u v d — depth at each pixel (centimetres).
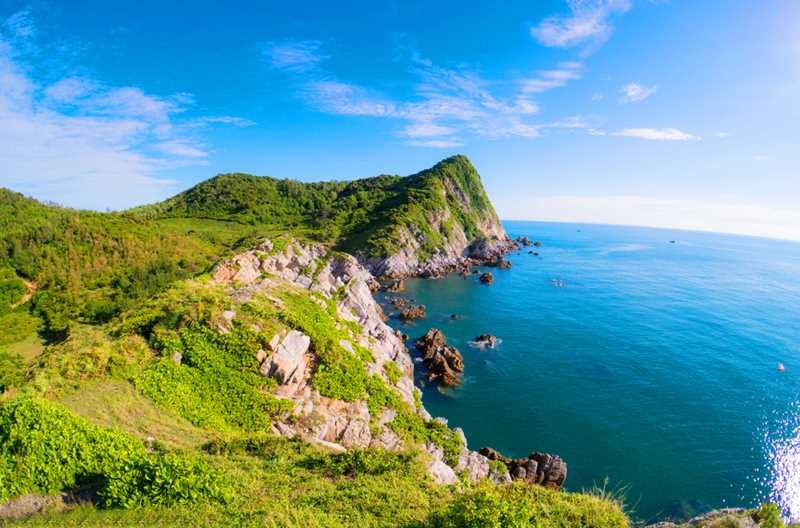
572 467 4078
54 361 2886
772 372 6175
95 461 1508
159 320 3422
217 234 15725
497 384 5691
